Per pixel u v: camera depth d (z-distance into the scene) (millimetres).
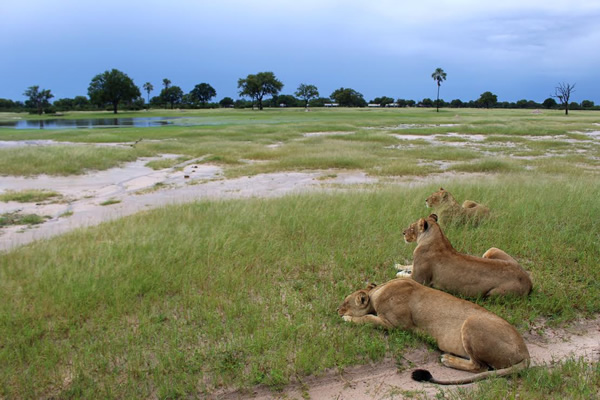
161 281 6289
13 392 4141
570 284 6203
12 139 33906
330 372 4438
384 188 13555
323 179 17047
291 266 6918
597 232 8211
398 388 4168
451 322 4641
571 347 4797
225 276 6422
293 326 5059
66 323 5281
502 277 5625
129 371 4363
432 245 6035
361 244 7656
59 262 7074
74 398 4059
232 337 4945
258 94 135750
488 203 10375
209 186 15898
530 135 35844
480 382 4047
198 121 65250
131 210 12484
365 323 5223
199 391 4180
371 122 54781
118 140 32250
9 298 5891
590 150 26172
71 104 146500
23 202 13469
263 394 4160
